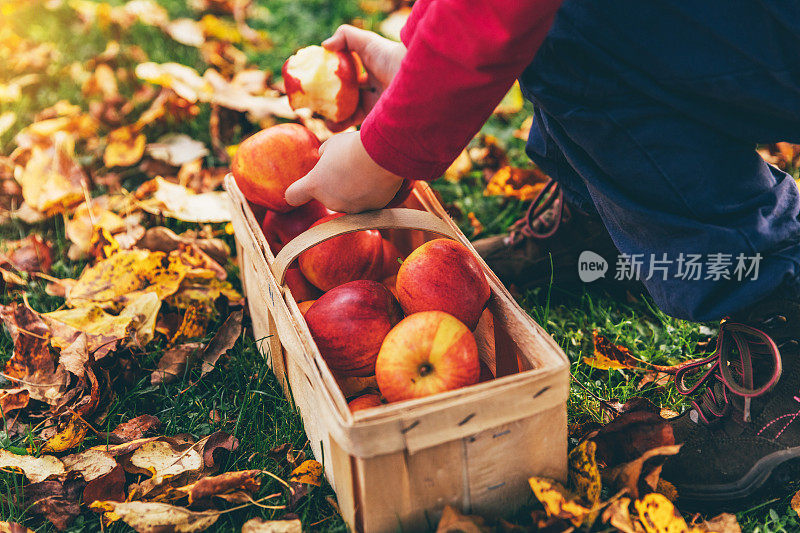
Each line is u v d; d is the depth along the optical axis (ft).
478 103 3.58
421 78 3.47
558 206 5.57
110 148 7.29
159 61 8.70
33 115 8.07
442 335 3.77
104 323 5.31
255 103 7.55
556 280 5.84
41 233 6.68
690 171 3.93
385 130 3.67
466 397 3.50
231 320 5.44
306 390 4.25
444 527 3.64
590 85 3.94
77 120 7.69
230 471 4.48
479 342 4.72
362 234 4.68
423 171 3.82
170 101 7.72
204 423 4.89
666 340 5.40
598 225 5.46
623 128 3.94
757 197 4.03
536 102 4.47
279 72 8.61
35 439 4.72
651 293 4.36
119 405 5.01
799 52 3.57
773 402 4.10
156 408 5.07
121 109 8.02
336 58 5.13
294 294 4.84
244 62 8.69
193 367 5.29
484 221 6.70
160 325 5.61
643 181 4.04
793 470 4.08
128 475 4.52
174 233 6.51
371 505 3.60
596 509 3.69
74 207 6.78
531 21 3.28
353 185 4.06
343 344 4.11
